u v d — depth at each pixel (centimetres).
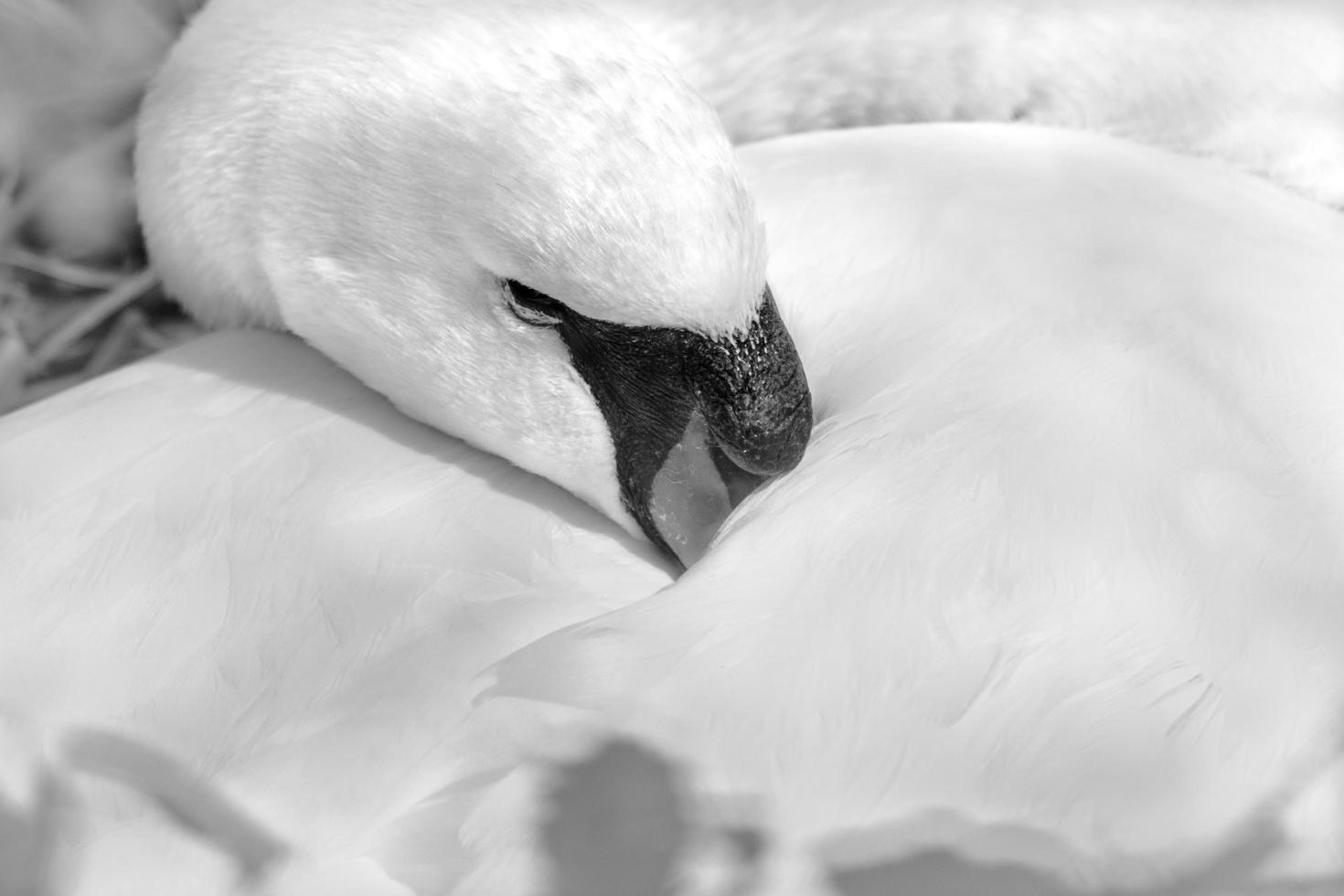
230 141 272
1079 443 265
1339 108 277
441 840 261
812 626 263
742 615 263
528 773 262
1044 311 268
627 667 262
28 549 266
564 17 267
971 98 279
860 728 262
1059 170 272
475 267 268
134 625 264
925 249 270
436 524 266
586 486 268
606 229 266
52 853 262
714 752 261
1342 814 261
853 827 261
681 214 265
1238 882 260
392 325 270
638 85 266
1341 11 278
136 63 284
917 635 262
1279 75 277
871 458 265
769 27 279
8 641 264
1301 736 261
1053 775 261
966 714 262
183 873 261
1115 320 267
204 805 262
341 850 261
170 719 263
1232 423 265
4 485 267
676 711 262
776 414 267
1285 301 268
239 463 267
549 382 268
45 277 285
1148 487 264
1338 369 266
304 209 271
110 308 285
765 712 262
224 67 272
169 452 267
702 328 266
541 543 266
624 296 266
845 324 269
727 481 267
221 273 274
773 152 274
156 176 274
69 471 267
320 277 271
